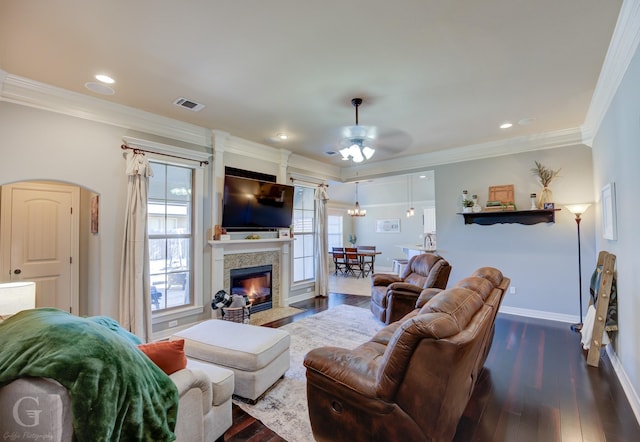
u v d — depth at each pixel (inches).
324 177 252.1
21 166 111.9
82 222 165.3
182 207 161.3
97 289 136.6
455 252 205.6
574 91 120.6
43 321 51.6
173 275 156.9
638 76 80.4
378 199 423.8
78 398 42.4
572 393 97.7
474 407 90.5
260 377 94.2
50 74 106.3
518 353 128.9
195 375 67.4
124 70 104.1
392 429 60.2
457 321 59.7
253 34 85.0
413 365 57.1
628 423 82.9
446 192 210.1
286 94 123.1
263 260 198.8
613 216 112.8
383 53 94.7
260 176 197.8
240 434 79.4
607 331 118.0
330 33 84.9
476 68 103.7
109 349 48.3
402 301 156.2
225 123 156.9
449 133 172.2
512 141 183.3
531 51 93.9
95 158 128.8
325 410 69.6
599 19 79.4
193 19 78.4
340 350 74.1
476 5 74.4
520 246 183.3
